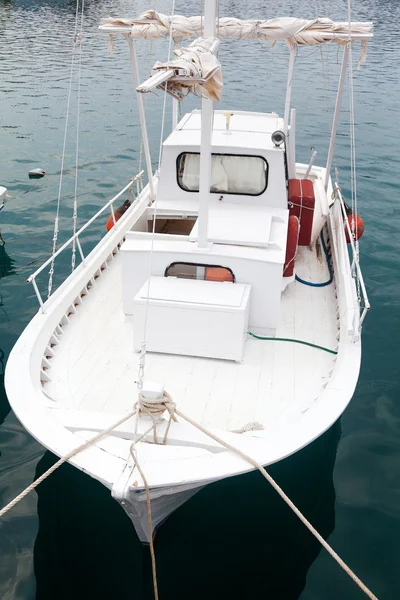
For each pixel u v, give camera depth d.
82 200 11.61
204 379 5.16
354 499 5.24
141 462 3.81
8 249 9.81
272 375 5.25
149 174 7.76
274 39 6.43
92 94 19.11
